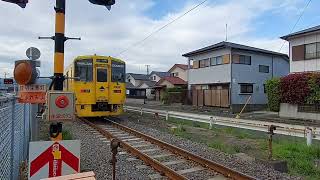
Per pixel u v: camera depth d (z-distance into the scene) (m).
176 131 13.26
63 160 3.77
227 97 29.16
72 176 2.93
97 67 16.02
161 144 9.59
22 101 4.52
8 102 4.38
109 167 7.15
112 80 16.39
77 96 15.51
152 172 6.83
